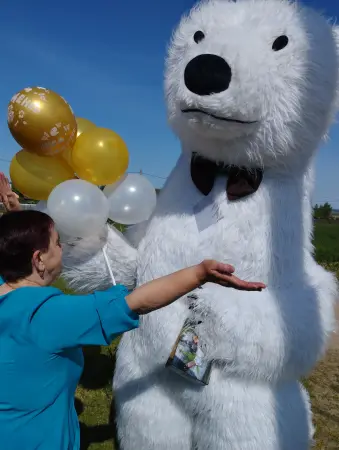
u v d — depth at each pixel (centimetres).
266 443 214
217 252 222
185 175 247
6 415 152
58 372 156
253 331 206
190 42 223
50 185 246
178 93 207
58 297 156
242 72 194
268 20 215
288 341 209
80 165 237
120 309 152
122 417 243
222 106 193
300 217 230
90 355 433
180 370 213
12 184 252
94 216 229
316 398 382
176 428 232
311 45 214
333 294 238
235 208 225
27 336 150
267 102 205
